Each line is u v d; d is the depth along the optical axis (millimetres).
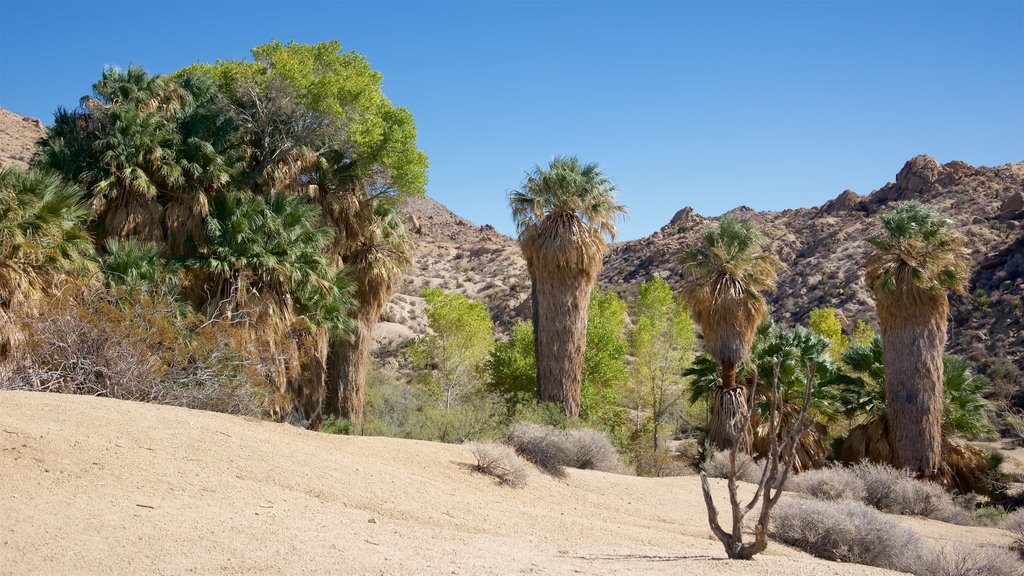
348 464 10344
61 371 11578
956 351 61906
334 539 6285
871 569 7223
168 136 22891
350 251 27469
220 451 9102
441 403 36531
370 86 26875
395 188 28328
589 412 32375
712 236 25156
